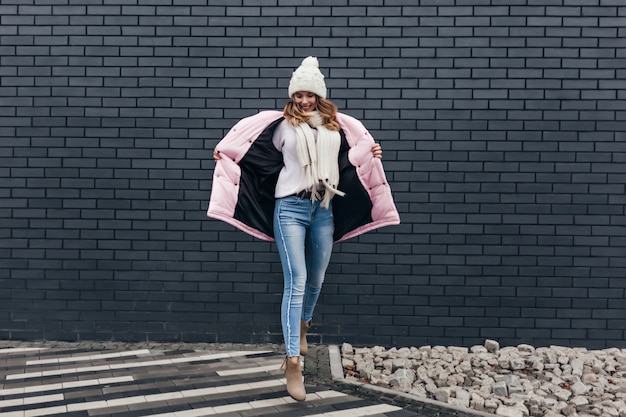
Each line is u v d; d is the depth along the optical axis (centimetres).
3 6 505
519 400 383
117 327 515
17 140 507
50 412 353
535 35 497
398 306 508
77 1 504
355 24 502
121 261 512
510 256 505
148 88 507
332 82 503
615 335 504
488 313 506
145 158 509
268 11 503
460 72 500
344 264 509
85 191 510
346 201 398
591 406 380
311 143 363
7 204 509
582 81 498
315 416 349
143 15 504
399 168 504
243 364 455
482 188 503
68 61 507
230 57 505
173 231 511
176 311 513
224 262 512
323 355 479
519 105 500
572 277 504
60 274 513
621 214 501
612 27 496
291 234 369
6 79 506
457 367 451
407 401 379
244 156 377
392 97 502
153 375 425
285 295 369
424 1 499
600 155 500
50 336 514
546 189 502
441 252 507
